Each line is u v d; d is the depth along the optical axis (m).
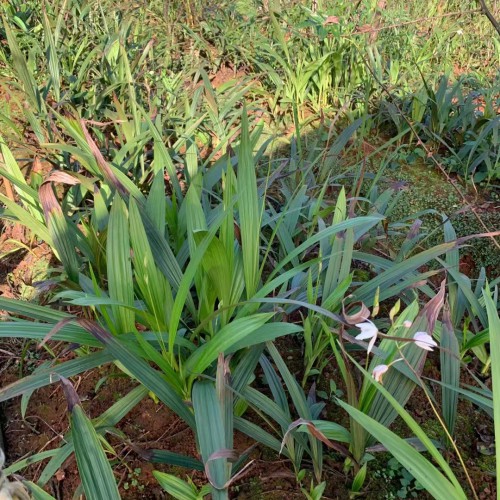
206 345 1.36
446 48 3.95
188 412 1.38
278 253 2.17
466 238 1.61
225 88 3.07
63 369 1.37
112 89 2.64
